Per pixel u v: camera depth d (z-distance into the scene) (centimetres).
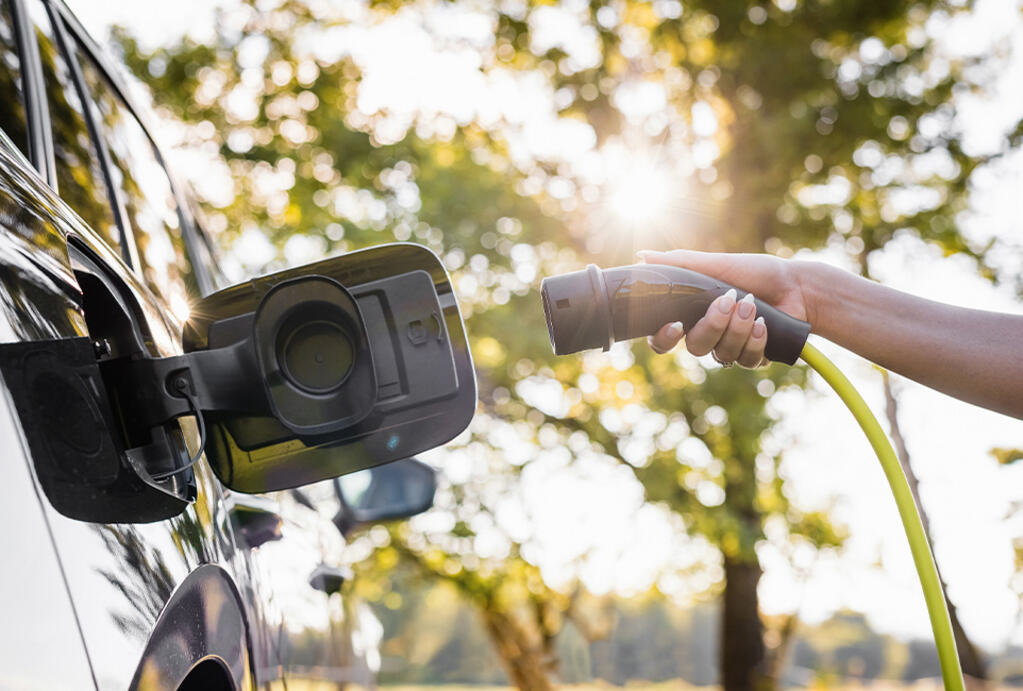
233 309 117
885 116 992
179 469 105
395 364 117
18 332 95
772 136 930
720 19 1008
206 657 126
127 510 100
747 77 994
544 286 137
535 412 1053
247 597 153
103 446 99
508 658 1252
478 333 970
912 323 143
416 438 117
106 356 108
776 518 1070
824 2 1005
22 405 93
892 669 1880
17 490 89
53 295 103
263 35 1116
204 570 128
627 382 1052
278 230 1076
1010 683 1253
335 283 111
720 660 1150
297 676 187
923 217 1028
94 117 174
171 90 1105
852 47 1036
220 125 1094
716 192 998
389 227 1005
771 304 146
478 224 998
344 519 252
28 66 150
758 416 927
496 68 1091
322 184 1062
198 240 218
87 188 156
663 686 1775
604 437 1022
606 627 1286
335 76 1102
